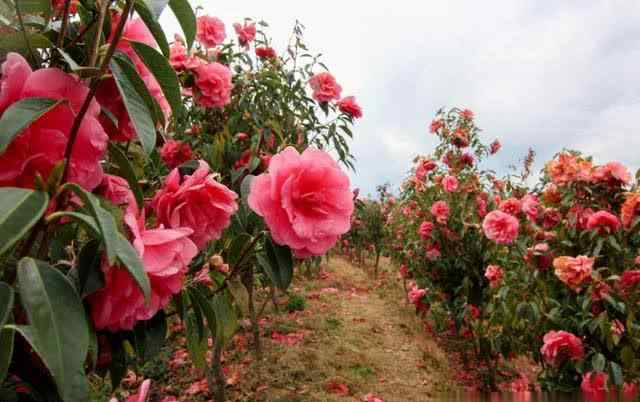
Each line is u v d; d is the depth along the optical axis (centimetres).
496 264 457
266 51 365
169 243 77
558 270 265
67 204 67
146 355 87
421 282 559
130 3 67
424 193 579
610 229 267
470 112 583
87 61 83
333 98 324
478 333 451
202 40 281
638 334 250
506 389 414
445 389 410
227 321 149
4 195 53
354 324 578
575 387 291
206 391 375
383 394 391
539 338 319
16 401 66
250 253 137
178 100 89
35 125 64
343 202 106
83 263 69
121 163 89
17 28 76
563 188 311
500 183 560
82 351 53
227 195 104
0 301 55
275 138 332
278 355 443
